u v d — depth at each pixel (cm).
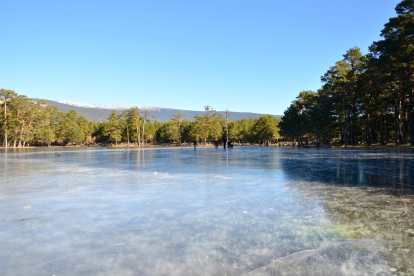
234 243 354
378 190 710
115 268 288
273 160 1816
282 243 352
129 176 1038
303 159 1872
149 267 290
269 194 671
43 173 1169
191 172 1155
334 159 1803
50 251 336
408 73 3216
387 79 3244
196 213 502
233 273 275
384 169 1173
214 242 359
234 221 450
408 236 373
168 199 623
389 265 289
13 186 821
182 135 10325
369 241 355
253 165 1455
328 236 375
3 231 411
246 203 578
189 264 296
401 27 3091
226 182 868
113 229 415
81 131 10650
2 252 334
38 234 396
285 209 525
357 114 4409
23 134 7888
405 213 490
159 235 387
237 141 10688
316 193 677
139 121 10075
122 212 513
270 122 8556
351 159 1770
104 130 10531
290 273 274
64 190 748
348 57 4409
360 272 274
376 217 465
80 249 341
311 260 303
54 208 548
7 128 7569
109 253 328
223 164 1540
